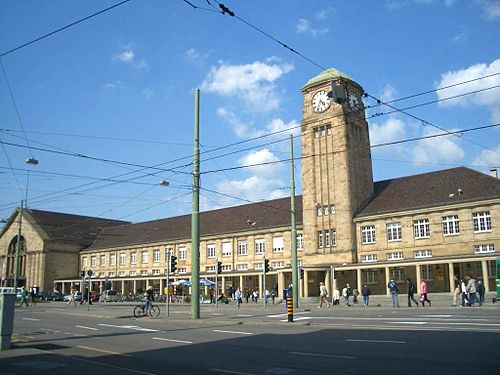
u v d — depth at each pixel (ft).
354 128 187.73
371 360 40.57
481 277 150.71
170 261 102.94
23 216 309.01
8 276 308.60
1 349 50.52
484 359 39.45
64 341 60.18
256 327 74.74
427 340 51.13
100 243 306.76
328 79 187.01
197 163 95.76
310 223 186.80
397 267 161.79
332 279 148.97
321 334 60.85
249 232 221.87
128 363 42.83
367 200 187.42
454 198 160.45
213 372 37.76
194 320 88.79
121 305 179.83
